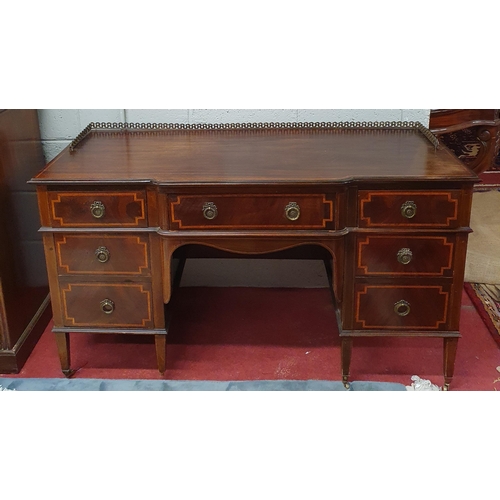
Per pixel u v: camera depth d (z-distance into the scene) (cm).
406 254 205
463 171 201
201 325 270
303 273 299
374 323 216
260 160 219
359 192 200
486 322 267
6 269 233
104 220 207
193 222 204
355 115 267
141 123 264
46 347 256
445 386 226
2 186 230
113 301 219
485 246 331
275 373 238
